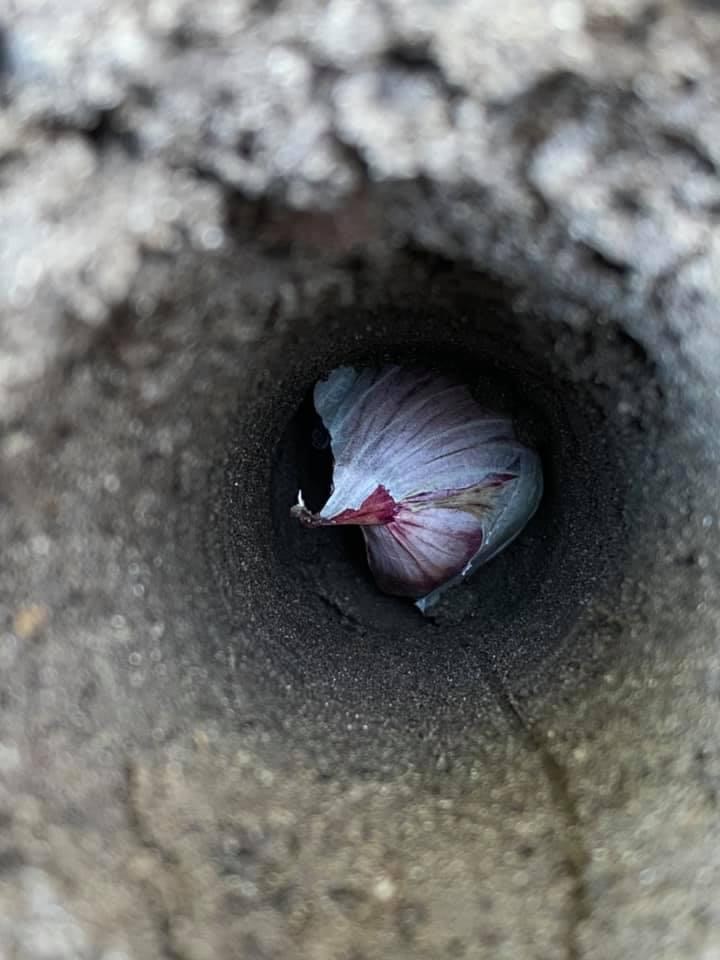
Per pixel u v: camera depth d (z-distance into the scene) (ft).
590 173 0.20
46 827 0.20
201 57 0.19
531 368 0.29
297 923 0.22
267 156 0.20
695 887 0.21
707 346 0.22
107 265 0.20
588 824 0.24
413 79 0.20
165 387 0.23
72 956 0.20
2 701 0.21
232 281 0.22
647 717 0.25
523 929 0.22
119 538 0.24
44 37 0.19
